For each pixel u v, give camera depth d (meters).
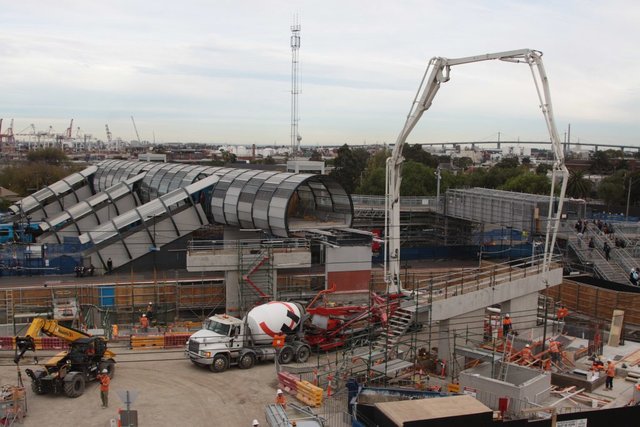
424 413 22.17
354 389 28.03
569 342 38.75
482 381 27.88
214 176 57.09
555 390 30.59
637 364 34.94
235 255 43.66
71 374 29.53
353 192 125.38
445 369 33.59
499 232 71.81
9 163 181.00
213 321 34.84
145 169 75.38
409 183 100.25
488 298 36.97
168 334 38.31
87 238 53.50
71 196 89.25
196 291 45.22
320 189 51.91
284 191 46.81
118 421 25.14
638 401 29.36
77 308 41.38
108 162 93.00
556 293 49.81
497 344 35.81
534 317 40.75
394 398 27.34
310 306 39.09
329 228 48.31
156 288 45.03
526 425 23.33
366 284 45.84
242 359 33.75
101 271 53.72
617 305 45.03
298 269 52.50
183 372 33.38
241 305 43.06
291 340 36.00
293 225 49.25
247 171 57.19
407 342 35.97
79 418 26.95
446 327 35.09
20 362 34.41
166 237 55.34
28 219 74.12
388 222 40.34
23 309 43.78
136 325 42.03
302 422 24.66
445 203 83.31
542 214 66.38
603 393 31.08
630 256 58.50
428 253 68.31
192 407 28.58
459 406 22.89
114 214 69.19
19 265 55.28
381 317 34.94
